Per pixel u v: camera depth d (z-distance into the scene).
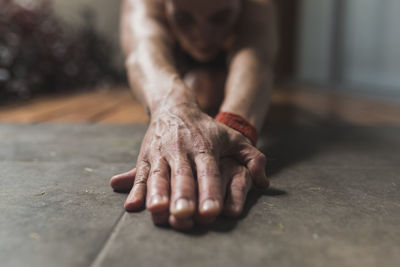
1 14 1.46
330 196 0.44
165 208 0.36
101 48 2.14
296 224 0.37
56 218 0.38
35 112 1.13
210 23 0.66
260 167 0.44
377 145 0.70
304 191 0.46
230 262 0.31
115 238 0.35
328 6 2.06
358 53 1.79
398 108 1.25
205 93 0.97
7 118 1.01
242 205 0.39
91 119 1.01
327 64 2.10
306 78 2.38
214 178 0.38
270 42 0.67
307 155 0.62
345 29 1.91
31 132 0.81
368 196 0.44
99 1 2.12
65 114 1.09
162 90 0.50
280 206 0.41
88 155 0.61
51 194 0.44
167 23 0.72
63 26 2.03
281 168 0.55
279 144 0.70
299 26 2.47
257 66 0.60
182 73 0.98
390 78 1.53
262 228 0.36
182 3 0.65
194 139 0.42
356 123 0.96
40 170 0.53
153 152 0.43
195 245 0.34
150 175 0.40
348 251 0.33
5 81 1.38
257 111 0.53
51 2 1.93
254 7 0.69
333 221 0.38
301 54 2.46
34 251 0.33
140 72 0.57
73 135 0.78
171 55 0.63
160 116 0.46
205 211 0.35
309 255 0.33
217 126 0.45
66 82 1.81
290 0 2.47
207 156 0.40
